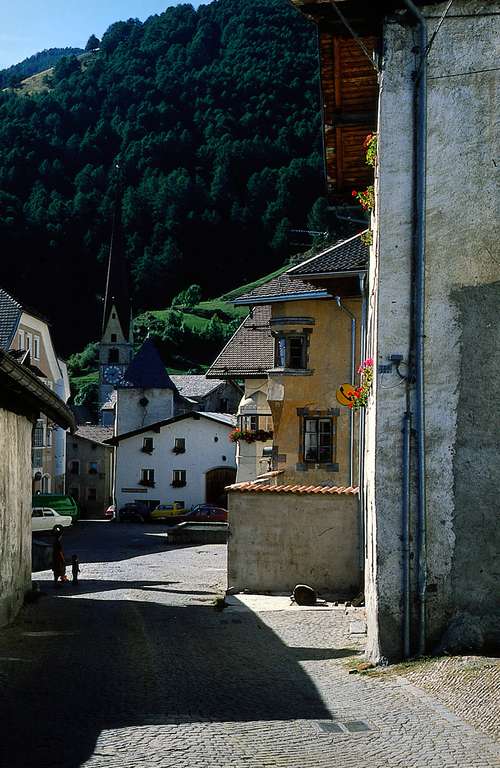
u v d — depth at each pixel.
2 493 15.05
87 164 183.50
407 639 10.22
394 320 10.56
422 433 10.34
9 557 15.76
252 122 190.88
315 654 11.67
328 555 20.02
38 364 56.66
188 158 189.12
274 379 25.58
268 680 9.61
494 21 10.38
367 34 10.91
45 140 191.25
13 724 7.24
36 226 161.75
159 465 67.25
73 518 53.91
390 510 10.45
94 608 17.64
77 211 167.12
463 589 10.19
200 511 53.22
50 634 13.61
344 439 25.05
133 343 131.50
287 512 20.20
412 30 10.52
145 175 182.50
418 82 10.49
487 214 10.40
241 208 176.12
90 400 137.25
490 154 10.40
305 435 25.44
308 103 192.12
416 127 10.52
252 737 6.88
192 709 7.99
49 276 159.62
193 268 174.38
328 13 10.54
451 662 9.38
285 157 184.62
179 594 21.20
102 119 196.88
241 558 20.39
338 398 20.19
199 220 175.50
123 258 120.12
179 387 99.06
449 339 10.41
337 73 12.06
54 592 21.64
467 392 10.34
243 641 12.95
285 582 20.16
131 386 80.69
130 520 63.25
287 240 169.38
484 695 7.95
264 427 35.91
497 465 10.23
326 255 23.67
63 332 158.25
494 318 10.33
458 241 10.43
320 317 25.38
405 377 10.50
